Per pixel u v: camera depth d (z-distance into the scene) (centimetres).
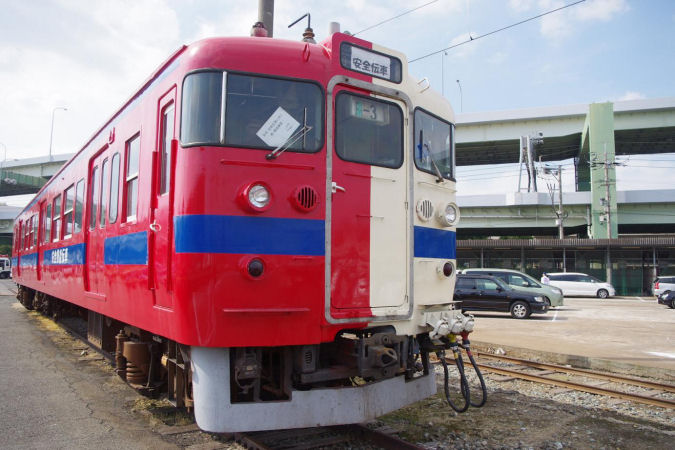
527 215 3841
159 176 476
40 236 1239
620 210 3691
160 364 574
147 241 486
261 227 401
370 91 458
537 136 3716
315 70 432
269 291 399
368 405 429
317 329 412
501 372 838
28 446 473
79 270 787
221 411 390
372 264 446
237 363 407
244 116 409
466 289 1845
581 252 3341
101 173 702
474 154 4503
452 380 773
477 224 3922
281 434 491
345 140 443
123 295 557
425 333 507
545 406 639
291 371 427
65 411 583
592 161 3534
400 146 480
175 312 404
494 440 508
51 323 1377
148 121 516
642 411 635
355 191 442
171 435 504
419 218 489
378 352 417
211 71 411
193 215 396
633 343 1171
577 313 1975
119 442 484
